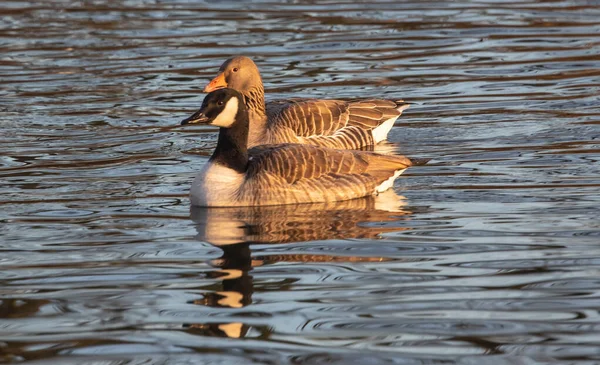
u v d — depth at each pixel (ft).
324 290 35.91
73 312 34.12
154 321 33.17
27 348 31.14
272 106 63.77
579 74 78.33
